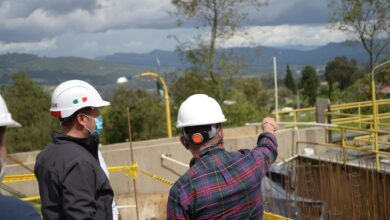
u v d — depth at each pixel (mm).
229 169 2324
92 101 2746
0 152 1748
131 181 10125
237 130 13359
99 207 2506
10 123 1784
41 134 24641
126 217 9281
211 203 2248
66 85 2777
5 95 32469
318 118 11555
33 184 9445
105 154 9984
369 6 18672
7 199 1556
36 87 36000
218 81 20234
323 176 8516
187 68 20391
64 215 2467
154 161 10234
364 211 7621
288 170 8664
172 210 2279
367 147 9617
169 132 13898
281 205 7738
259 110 21219
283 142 10938
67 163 2469
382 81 18000
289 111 13367
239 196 2295
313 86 47156
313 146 11094
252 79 20797
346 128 8969
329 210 8031
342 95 20781
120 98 22750
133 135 22234
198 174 2291
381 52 18859
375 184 7461
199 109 2369
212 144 2389
